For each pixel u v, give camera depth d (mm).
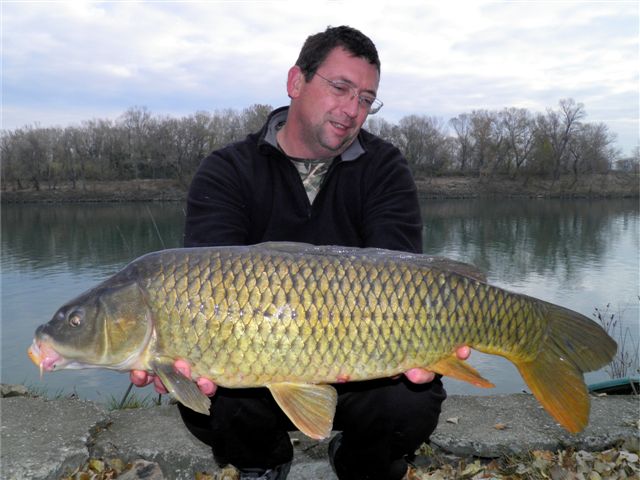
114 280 867
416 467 1235
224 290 835
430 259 907
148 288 846
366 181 1105
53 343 853
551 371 952
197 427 1014
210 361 842
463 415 1421
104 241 9469
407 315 866
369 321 854
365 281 856
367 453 1019
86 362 862
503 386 2701
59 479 1194
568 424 933
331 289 846
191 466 1249
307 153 1107
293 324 836
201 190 1079
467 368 906
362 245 1116
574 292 5328
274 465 1068
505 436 1301
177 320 838
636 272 6379
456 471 1218
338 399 979
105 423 1410
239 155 1110
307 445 1331
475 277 919
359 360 858
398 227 1062
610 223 11945
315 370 853
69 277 6426
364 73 1054
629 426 1329
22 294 5543
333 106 1049
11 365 3289
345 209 1102
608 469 1165
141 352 851
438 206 16641
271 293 836
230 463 1078
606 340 945
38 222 12625
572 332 951
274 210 1094
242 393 979
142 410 1504
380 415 971
